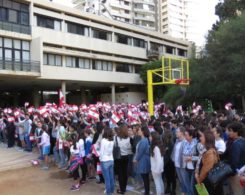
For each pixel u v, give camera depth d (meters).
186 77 26.53
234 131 6.09
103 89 53.91
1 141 19.55
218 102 36.06
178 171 7.39
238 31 28.06
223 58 29.16
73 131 11.97
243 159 5.84
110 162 8.36
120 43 46.62
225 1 41.34
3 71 29.38
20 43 32.25
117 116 12.30
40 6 35.50
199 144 6.75
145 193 8.18
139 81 49.44
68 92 55.25
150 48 52.34
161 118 11.01
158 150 7.65
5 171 12.61
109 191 8.34
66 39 38.22
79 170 11.21
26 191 9.77
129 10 91.19
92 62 42.34
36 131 14.32
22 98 48.84
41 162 13.70
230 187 6.08
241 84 28.80
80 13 40.22
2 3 30.94
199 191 5.55
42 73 33.72
